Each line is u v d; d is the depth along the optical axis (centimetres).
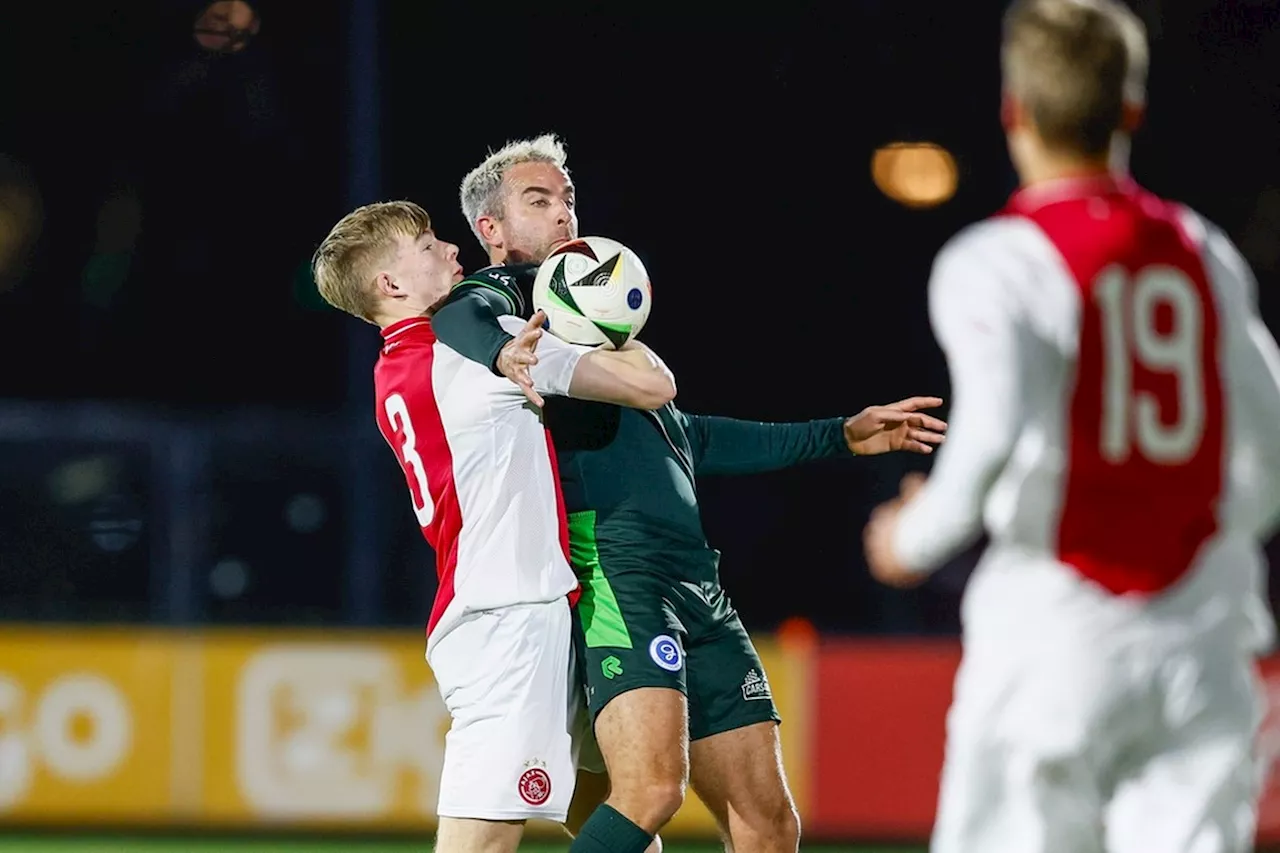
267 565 3831
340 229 1650
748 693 1608
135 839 3044
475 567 1559
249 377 5141
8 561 3741
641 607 1555
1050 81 1092
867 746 3048
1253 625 1098
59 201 5250
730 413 5109
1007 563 1085
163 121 5278
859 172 5350
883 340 5169
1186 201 5203
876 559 1139
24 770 3108
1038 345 1054
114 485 3778
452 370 1581
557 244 1672
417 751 3067
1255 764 1092
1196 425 1073
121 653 3123
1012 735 1070
